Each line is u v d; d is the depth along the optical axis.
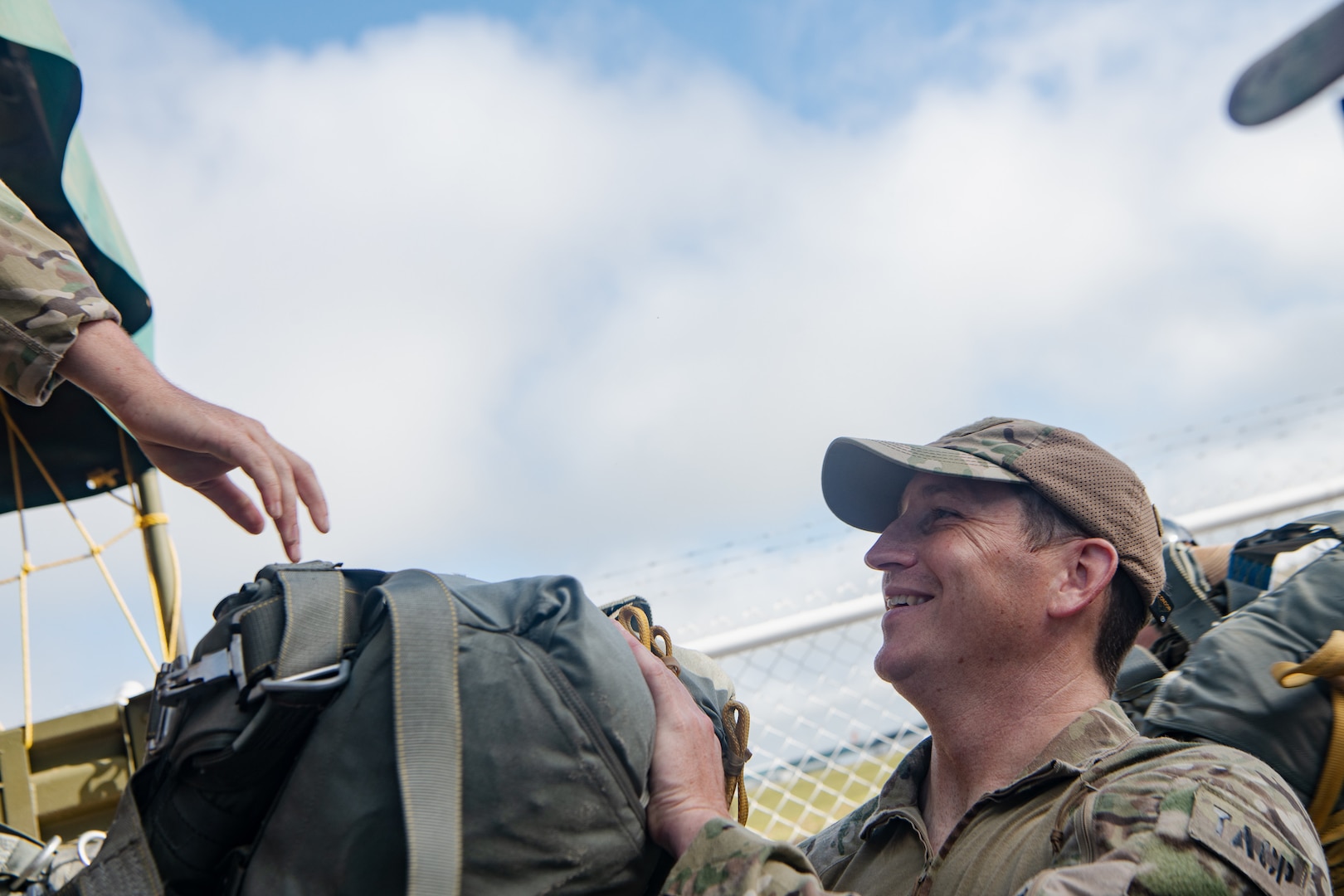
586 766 1.06
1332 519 1.96
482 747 1.03
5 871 1.55
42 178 2.26
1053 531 1.59
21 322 1.32
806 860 1.12
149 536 2.73
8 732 2.13
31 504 2.73
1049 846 1.35
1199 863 1.18
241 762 1.03
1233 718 1.62
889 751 3.10
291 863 1.01
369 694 1.04
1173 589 2.17
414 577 1.14
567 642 1.11
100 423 2.67
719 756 1.24
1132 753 1.38
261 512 1.46
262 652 1.04
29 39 2.00
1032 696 1.57
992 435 1.68
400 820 0.99
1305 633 1.65
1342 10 1.43
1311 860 1.27
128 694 2.30
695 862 1.08
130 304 2.49
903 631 1.62
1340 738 1.56
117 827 1.10
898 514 1.86
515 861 1.03
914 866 1.56
